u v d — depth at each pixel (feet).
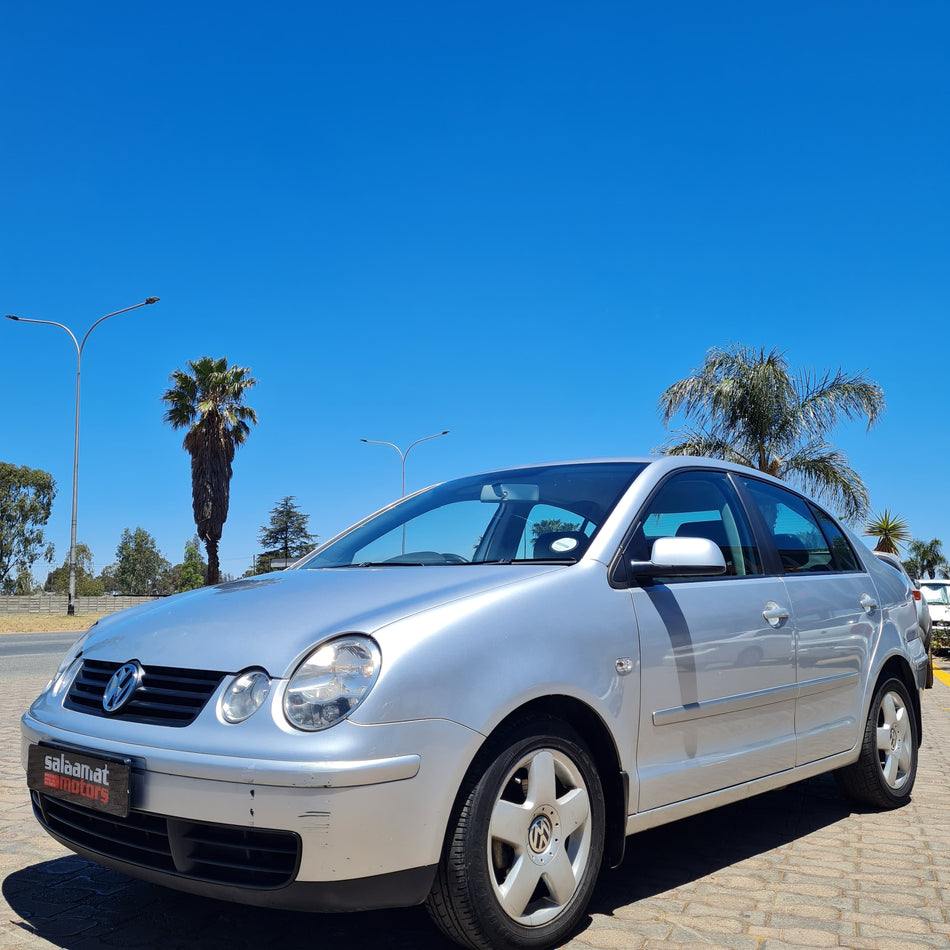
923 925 10.49
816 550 15.34
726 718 11.94
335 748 8.14
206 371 124.47
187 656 9.37
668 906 11.03
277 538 267.80
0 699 29.09
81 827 9.57
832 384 61.26
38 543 264.52
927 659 17.63
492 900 8.87
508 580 10.19
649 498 12.23
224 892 8.41
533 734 9.43
